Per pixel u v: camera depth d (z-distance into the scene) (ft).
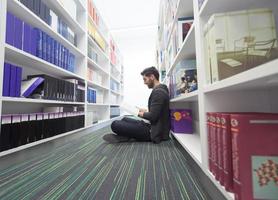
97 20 9.97
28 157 4.03
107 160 3.84
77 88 6.82
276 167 1.37
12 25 3.63
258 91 2.26
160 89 5.71
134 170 3.23
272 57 1.81
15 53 3.83
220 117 1.82
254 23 1.86
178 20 4.61
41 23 4.66
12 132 3.54
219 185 1.84
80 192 2.39
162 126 5.73
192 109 5.80
